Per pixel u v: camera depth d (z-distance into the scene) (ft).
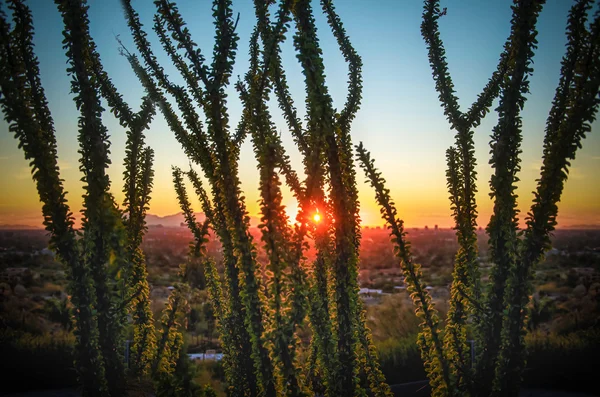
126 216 16.21
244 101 14.83
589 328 32.32
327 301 14.46
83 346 12.37
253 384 15.24
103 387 12.48
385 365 26.40
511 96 12.34
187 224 18.60
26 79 11.92
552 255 135.33
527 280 12.48
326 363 13.70
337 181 13.21
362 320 15.55
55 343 28.50
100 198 12.25
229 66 12.96
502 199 12.59
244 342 15.37
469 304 14.14
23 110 11.39
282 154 15.06
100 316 12.59
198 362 27.58
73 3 11.87
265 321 13.15
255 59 15.07
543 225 12.19
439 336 13.89
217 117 13.01
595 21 11.52
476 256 15.08
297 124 15.17
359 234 15.53
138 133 16.06
